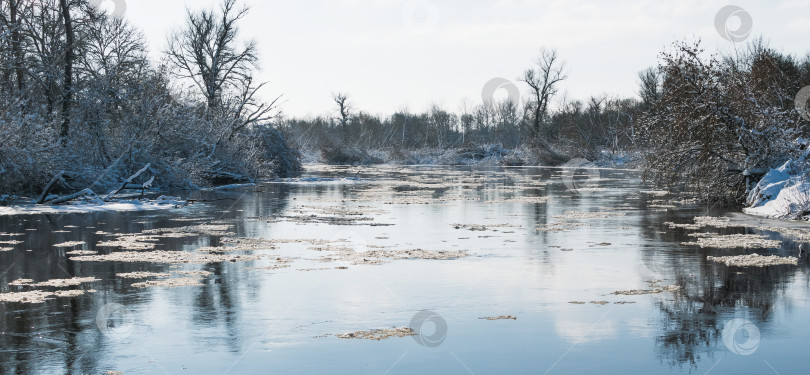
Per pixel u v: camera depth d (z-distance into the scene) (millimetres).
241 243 16984
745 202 27547
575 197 32500
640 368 7434
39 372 7332
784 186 24953
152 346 8242
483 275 12656
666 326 9094
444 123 125125
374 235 18641
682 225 20656
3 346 8242
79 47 38375
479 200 31047
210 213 25000
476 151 98750
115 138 37125
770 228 19797
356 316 9641
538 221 22141
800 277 12336
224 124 45688
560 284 11805
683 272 12891
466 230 19766
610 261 14172
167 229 19953
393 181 48281
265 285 11750
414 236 18406
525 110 101188
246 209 26672
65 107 37156
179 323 9273
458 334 8727
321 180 49594
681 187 34188
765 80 31938
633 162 70875
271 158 54281
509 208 26938
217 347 8211
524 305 10273
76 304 10391
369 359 7742
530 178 52219
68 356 7875
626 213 24609
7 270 13258
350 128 133875
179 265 13789
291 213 25016
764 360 7684
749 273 12758
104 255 15078
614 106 87625
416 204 29000
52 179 29203
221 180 45750
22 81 38250
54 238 17938
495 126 117875
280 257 14781
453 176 56375
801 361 7629
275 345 8273
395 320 9438
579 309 10016
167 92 40094
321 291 11258
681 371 7328
